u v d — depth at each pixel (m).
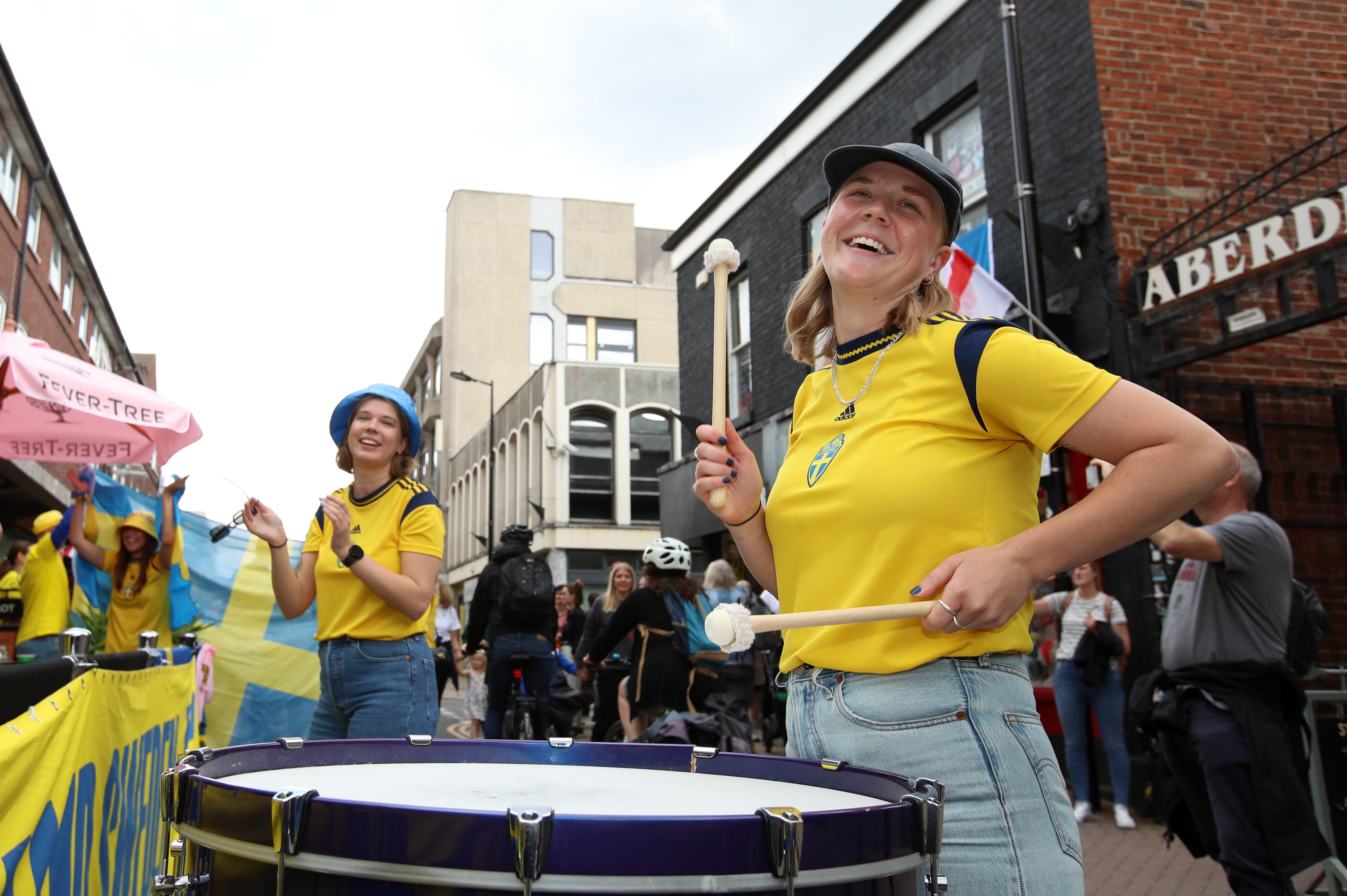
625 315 44.38
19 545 8.50
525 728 7.55
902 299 1.65
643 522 29.56
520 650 7.31
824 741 1.52
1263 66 7.14
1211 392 6.40
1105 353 6.69
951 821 1.38
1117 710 5.98
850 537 1.51
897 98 9.37
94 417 6.58
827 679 1.53
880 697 1.45
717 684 5.36
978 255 8.03
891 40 9.41
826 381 1.73
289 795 0.98
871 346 1.63
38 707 1.94
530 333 43.47
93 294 26.97
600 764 1.66
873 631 1.47
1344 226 5.16
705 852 0.93
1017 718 1.43
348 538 2.85
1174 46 7.01
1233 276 5.77
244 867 1.04
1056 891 1.35
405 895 0.93
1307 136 7.10
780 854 0.94
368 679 3.02
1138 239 6.69
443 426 45.47
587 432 30.16
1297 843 2.83
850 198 1.68
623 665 6.63
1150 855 5.15
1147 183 6.78
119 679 2.58
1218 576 3.08
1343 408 6.54
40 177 19.17
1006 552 1.28
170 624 5.61
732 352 12.90
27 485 20.36
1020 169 7.12
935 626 1.26
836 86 10.31
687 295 14.21
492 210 43.97
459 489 41.97
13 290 18.28
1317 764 3.81
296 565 5.91
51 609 5.85
